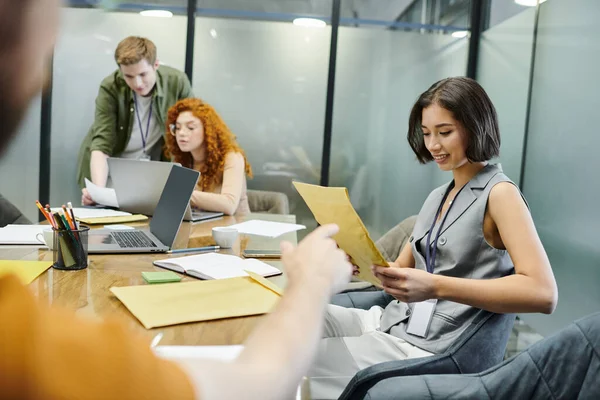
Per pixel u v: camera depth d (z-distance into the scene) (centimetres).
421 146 172
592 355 114
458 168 163
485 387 123
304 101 461
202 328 105
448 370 137
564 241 318
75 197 451
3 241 183
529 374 120
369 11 455
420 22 458
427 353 148
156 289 128
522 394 120
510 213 142
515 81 387
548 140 339
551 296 134
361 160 467
